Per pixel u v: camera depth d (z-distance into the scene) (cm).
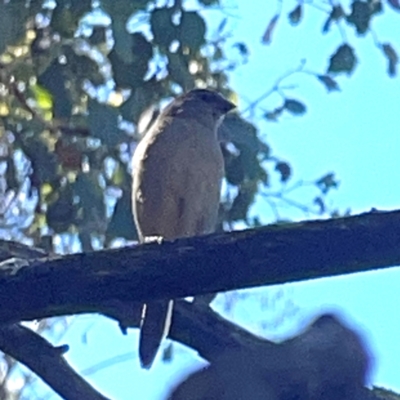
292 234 340
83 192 610
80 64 625
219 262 342
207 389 218
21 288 348
